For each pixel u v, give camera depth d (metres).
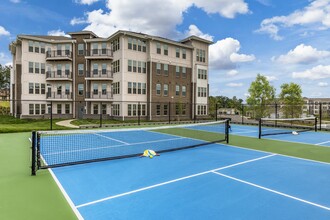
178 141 13.00
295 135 16.36
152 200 4.70
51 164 7.51
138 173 6.65
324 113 33.81
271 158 8.77
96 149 10.27
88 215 4.00
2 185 5.54
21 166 7.31
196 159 8.49
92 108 32.75
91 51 32.78
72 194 5.00
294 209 4.34
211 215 4.05
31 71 32.41
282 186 5.61
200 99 36.56
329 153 9.80
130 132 17.33
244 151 10.12
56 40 33.50
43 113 33.22
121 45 29.69
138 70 30.80
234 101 108.25
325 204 4.58
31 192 5.09
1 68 62.97
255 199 4.80
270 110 39.56
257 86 44.03
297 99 42.19
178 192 5.17
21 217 3.90
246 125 25.20
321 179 6.20
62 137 13.91
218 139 13.93
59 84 34.06
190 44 35.84
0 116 34.56
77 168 7.15
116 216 3.97
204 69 37.19
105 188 5.40
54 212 4.11
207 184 5.73
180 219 3.89
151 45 31.28
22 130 16.56
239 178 6.24
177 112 33.62
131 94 30.08
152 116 31.06
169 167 7.34
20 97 33.69
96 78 31.66
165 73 32.75
